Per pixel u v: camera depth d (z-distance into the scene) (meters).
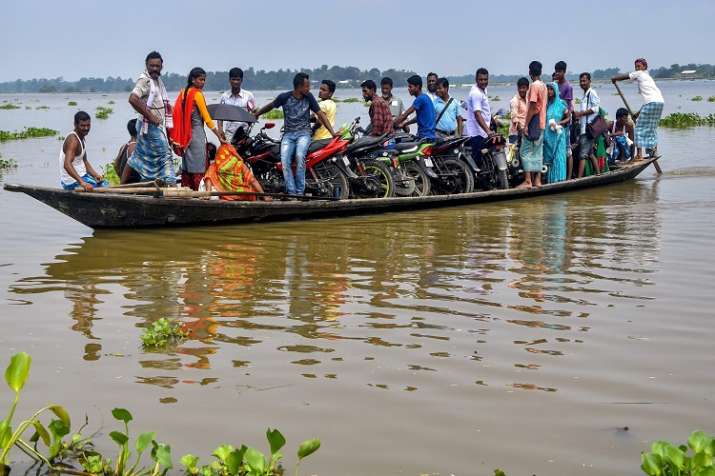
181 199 9.41
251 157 11.06
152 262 7.79
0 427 3.77
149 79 9.79
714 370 4.85
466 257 7.99
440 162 12.21
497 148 12.37
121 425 4.17
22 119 44.03
